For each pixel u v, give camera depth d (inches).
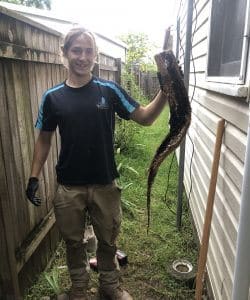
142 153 253.0
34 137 102.7
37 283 103.3
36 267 105.1
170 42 71.8
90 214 91.7
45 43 106.3
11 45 80.6
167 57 70.7
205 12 127.3
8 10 76.4
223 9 94.9
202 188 124.8
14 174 88.4
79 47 78.5
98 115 82.4
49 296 99.8
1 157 80.0
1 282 84.1
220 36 97.7
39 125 87.0
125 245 129.3
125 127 252.4
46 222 111.4
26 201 97.3
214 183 85.0
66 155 85.0
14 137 88.0
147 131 347.3
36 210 105.4
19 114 91.0
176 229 142.3
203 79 126.3
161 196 177.9
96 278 108.9
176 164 238.8
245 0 73.9
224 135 87.6
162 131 360.2
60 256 120.2
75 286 95.3
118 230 94.3
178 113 72.9
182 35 239.8
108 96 84.0
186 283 106.9
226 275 82.8
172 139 74.4
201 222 123.8
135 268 116.0
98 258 97.5
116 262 100.0
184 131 73.4
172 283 107.2
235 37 82.0
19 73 90.7
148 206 83.6
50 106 83.4
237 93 64.6
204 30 128.7
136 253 124.6
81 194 87.1
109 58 244.7
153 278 110.6
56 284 100.6
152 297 103.0
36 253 104.8
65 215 88.0
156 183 196.7
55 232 122.7
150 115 85.0
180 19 250.4
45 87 111.3
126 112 87.0
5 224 81.3
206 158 117.5
